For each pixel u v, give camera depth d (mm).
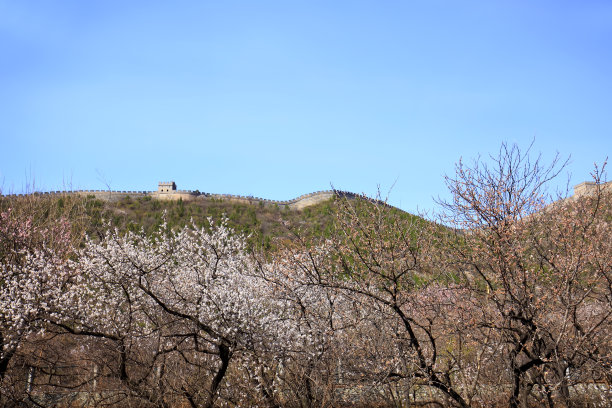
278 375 12312
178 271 14539
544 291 11234
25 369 13820
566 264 10703
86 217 22703
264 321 12461
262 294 13508
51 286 13852
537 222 11820
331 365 12266
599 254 10641
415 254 11648
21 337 12867
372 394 12688
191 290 14047
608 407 11422
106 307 13734
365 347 11664
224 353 12250
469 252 11641
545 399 11484
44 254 15672
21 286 13398
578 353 10719
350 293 12266
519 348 11000
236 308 12406
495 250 10906
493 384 12102
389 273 11594
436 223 12266
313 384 12289
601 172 11773
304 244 12305
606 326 11141
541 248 11789
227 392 12859
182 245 14945
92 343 13305
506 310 11133
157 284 14078
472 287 11641
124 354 12219
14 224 18594
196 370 13391
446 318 11414
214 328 12617
